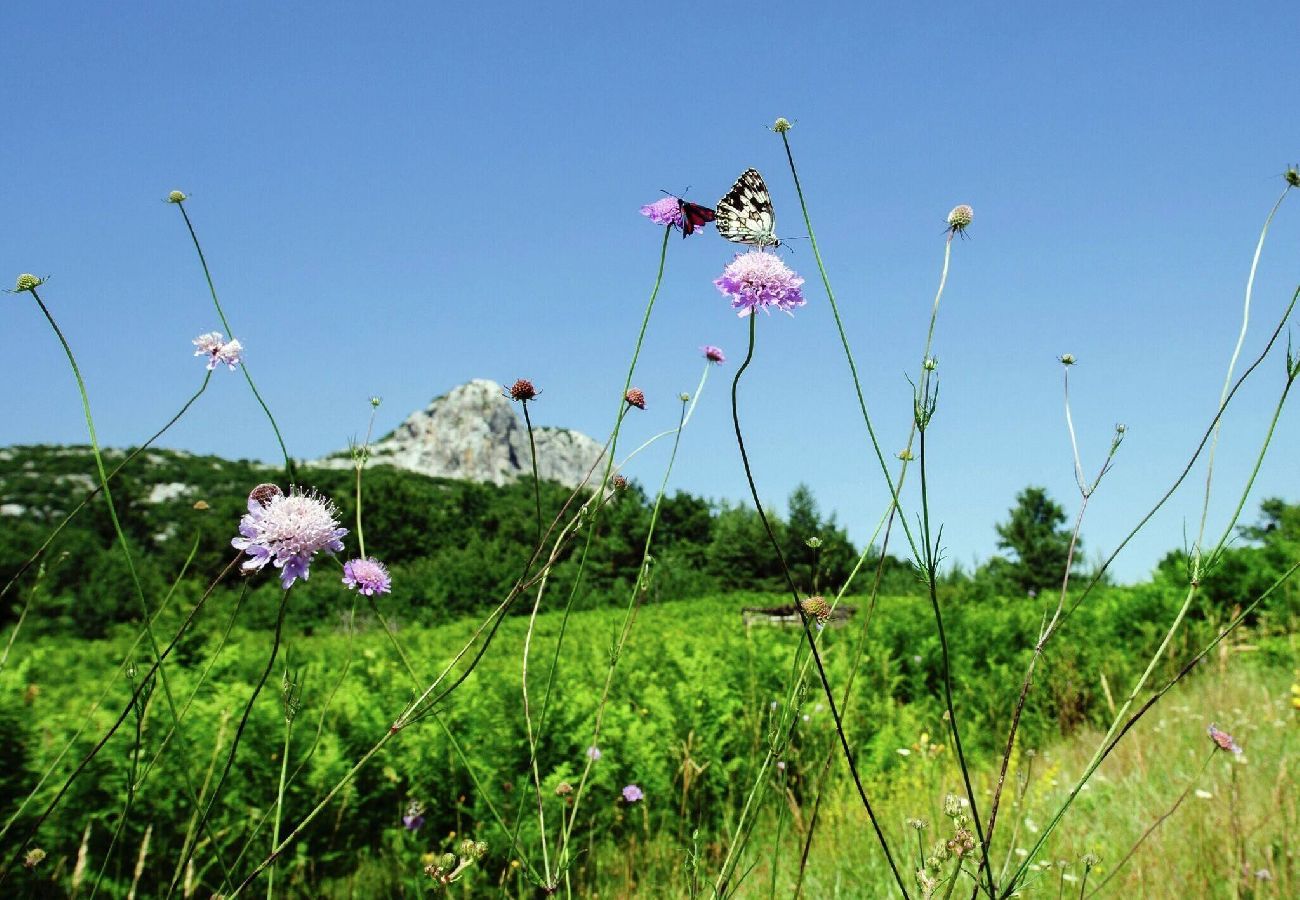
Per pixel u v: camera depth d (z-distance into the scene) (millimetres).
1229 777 4543
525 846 4703
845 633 9203
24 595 8164
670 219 2688
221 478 61531
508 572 28625
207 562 13359
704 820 5496
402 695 5562
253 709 4762
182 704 4750
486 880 4613
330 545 2176
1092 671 8133
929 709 8391
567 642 11664
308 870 4625
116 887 3855
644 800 5203
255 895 4219
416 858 4762
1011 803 4805
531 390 2693
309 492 2486
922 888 1953
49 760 4160
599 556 23984
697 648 8180
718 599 20906
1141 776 4758
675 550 25844
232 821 4422
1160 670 8508
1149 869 3576
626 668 7625
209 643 6203
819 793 2473
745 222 2463
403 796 5102
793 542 17859
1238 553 10086
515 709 5496
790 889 4035
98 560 14875
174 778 4266
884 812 5289
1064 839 4031
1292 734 5336
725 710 6301
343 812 4758
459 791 5199
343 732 5113
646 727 5922
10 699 4156
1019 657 9070
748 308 2209
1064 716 7801
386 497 35875
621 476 2908
